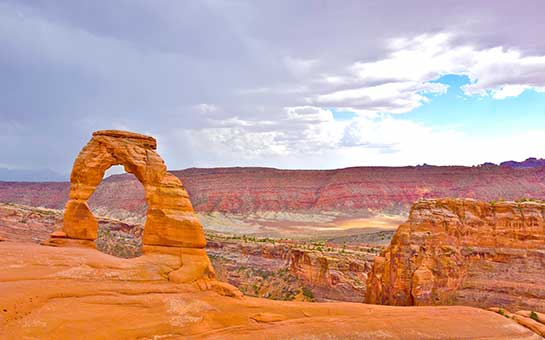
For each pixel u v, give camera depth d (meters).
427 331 29.56
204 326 26.27
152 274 30.44
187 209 33.84
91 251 32.81
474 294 43.72
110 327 23.44
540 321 37.03
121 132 35.66
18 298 22.94
